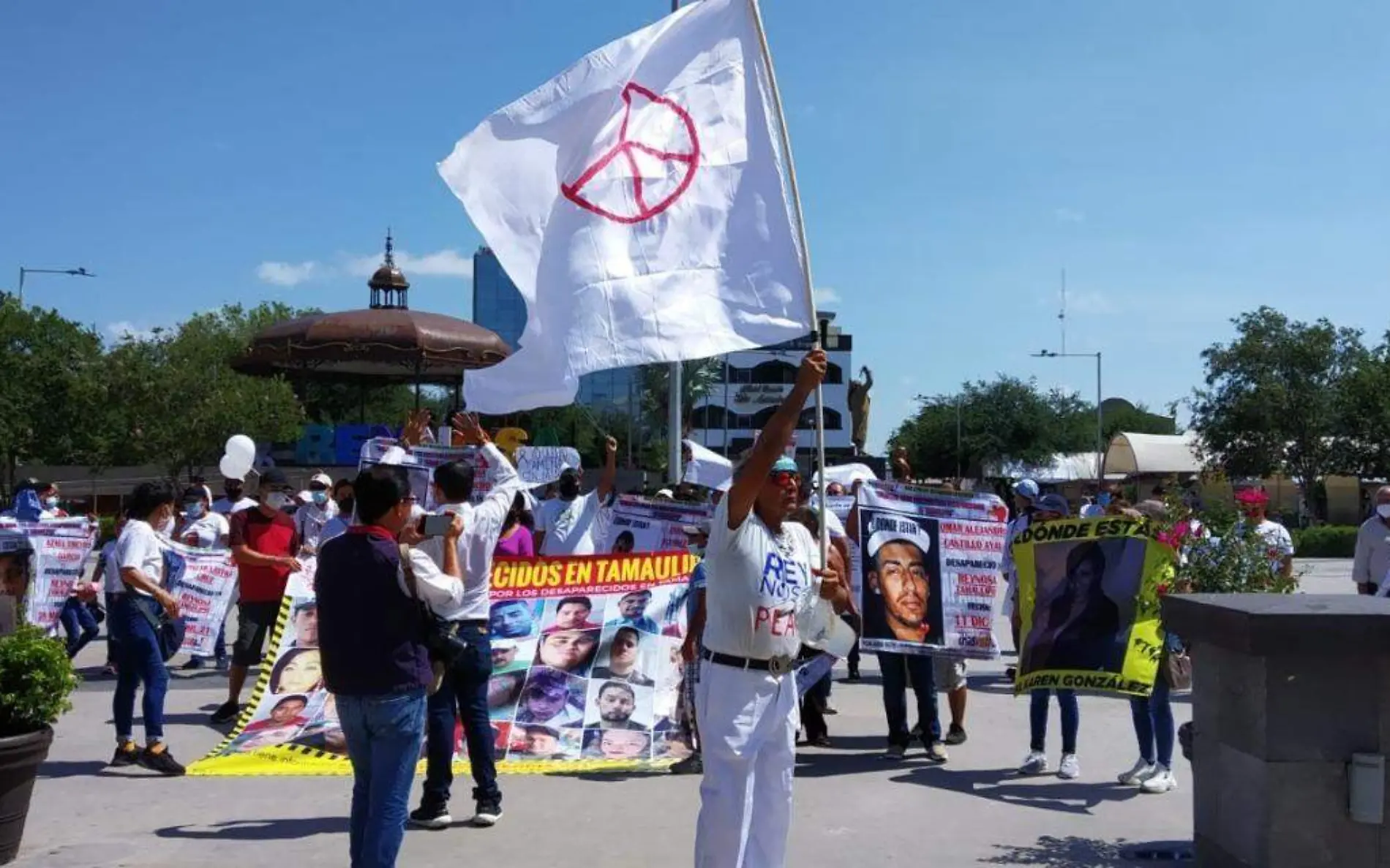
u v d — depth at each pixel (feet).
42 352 144.25
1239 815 18.28
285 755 27.37
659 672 29.81
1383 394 161.68
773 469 16.10
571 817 23.21
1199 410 177.47
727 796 15.56
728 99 21.59
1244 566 24.86
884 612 28.99
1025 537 26.96
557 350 21.35
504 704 28.86
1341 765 17.42
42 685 20.67
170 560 37.22
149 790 25.17
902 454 40.14
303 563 31.55
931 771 27.48
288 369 101.65
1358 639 17.08
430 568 17.07
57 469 158.61
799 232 20.12
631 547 39.22
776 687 15.81
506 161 22.20
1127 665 25.35
